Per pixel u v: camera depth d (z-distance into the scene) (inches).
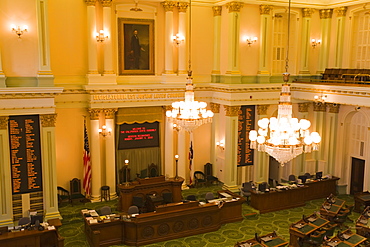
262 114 690.2
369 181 666.8
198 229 537.0
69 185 625.6
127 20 631.8
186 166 711.1
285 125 364.8
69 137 616.1
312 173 753.6
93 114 610.9
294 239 474.6
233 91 649.6
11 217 524.7
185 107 440.5
